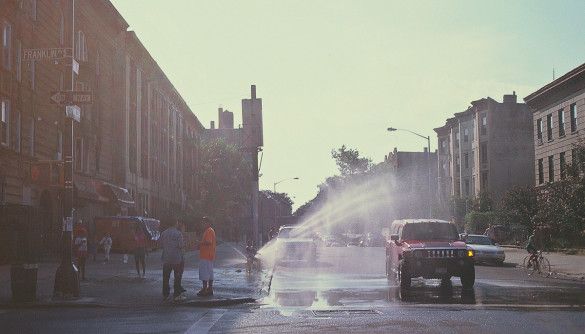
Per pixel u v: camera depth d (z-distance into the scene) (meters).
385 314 13.50
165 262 16.14
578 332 10.84
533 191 49.81
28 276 15.29
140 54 57.91
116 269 27.73
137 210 57.12
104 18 47.38
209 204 80.56
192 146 86.69
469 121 80.62
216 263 32.72
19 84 32.41
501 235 56.41
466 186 81.38
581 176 41.38
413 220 21.61
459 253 19.20
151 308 14.81
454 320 12.45
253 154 31.38
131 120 55.53
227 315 13.53
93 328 11.61
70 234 15.91
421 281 22.55
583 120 49.09
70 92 15.80
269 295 17.88
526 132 77.00
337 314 13.59
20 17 32.34
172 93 74.19
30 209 30.62
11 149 31.17
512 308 14.45
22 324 12.14
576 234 42.34
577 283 22.16
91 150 44.78
